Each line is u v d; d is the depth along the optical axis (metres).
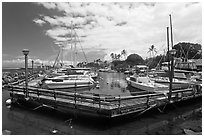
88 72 30.58
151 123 8.18
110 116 7.48
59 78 20.30
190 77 25.61
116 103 8.38
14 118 8.80
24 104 11.32
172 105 10.78
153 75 27.20
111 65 96.12
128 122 8.20
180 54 48.75
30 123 8.08
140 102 9.13
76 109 8.50
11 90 11.80
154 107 9.39
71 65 34.47
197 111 10.33
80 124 7.89
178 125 8.02
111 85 24.62
